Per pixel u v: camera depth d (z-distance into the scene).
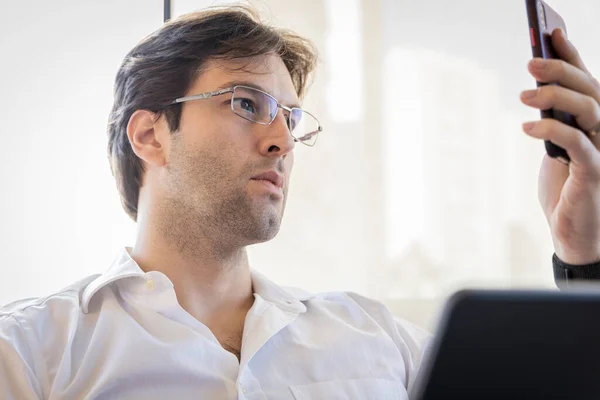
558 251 1.09
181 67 1.24
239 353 1.19
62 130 1.82
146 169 1.26
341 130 2.12
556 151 0.97
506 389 0.42
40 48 1.84
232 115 1.19
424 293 2.05
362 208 2.10
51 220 1.79
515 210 2.05
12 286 1.75
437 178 2.09
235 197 1.17
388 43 2.13
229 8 1.36
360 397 1.18
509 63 2.08
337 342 1.24
